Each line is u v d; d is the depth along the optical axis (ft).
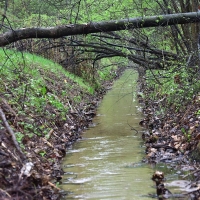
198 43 37.14
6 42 30.25
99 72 82.38
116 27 32.96
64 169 21.44
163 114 34.81
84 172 20.76
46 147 24.08
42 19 46.03
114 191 17.71
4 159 17.01
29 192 15.71
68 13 43.19
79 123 35.22
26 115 27.02
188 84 33.50
